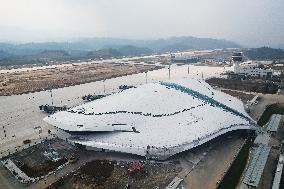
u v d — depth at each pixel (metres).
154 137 89.00
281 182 72.81
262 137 102.56
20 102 160.50
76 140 92.19
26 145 98.19
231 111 114.00
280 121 120.19
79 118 98.56
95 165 81.50
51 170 79.94
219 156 88.19
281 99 161.38
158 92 113.00
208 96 119.50
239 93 177.50
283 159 84.38
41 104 155.12
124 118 97.44
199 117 102.00
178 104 107.62
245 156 87.62
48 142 98.88
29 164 84.12
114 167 80.56
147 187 71.06
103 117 97.75
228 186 71.56
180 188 70.94
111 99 112.56
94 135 94.38
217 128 97.00
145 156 83.31
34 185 73.31
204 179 75.31
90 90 192.12
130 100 107.56
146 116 98.94
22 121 125.44
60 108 139.88
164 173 77.50
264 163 80.81
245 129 104.12
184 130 93.19
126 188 70.38
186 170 79.25
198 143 88.56
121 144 86.56
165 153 82.81
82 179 74.88
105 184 72.56
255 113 134.75
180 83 126.50
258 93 177.38
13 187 72.62
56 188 71.00
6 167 82.69
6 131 112.94
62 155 88.94
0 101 163.50
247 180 72.56
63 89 196.00
